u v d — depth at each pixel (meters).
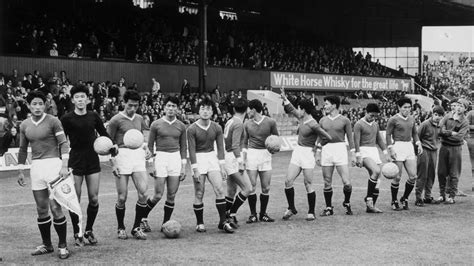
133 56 31.25
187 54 33.06
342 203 12.43
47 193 8.00
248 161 10.22
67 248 8.23
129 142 8.66
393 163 11.16
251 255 7.96
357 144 11.07
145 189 8.95
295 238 9.02
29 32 27.02
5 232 9.59
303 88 38.41
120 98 25.84
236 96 29.78
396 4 43.03
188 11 42.53
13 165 17.83
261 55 37.72
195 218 10.78
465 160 23.14
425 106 44.12
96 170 8.54
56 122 7.97
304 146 10.52
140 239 8.97
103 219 10.64
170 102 9.16
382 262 7.59
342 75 41.06
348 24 50.31
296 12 46.72
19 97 21.38
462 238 9.02
